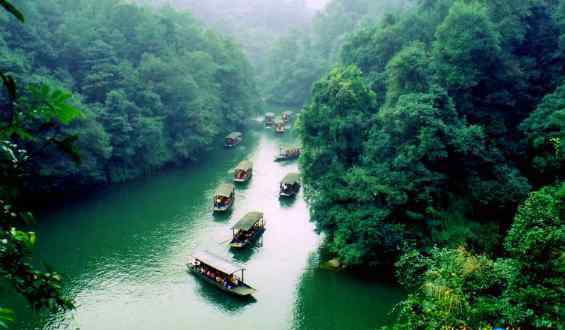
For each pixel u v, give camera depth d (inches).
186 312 1523.1
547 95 1883.6
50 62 2701.8
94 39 2876.5
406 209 1717.5
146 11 3444.9
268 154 3393.2
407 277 1051.9
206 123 3368.6
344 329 1433.3
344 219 1723.7
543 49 2223.2
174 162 3090.6
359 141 1953.7
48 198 2400.3
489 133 1993.1
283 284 1691.7
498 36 1996.8
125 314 1504.7
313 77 5290.4
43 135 2096.5
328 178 1898.4
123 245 1963.6
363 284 1668.3
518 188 1731.1
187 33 3924.7
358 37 2903.5
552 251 732.7
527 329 723.4
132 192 2561.5
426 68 2046.0
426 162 1761.8
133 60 3115.2
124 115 2655.0
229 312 1525.6
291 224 2226.9
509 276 781.3
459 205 1786.4
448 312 741.9
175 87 3132.4
